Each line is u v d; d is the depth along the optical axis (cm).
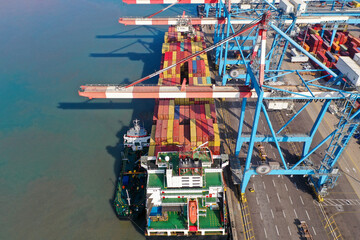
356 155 7406
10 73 11581
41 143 8350
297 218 5975
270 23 5838
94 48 13412
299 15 8888
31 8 18138
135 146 7700
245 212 6122
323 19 9794
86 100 10088
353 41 11831
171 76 8950
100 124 8962
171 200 5822
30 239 6022
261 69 5297
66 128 8850
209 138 6731
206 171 6000
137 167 7294
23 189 7075
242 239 5619
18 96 10288
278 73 10012
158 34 14700
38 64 12194
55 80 11144
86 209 6569
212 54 12062
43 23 16075
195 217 5562
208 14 15662
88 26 15688
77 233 6097
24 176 7400
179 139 6800
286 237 5631
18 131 8800
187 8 17738
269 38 13588
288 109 8881
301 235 5659
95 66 11944
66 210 6562
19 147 8238
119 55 12756
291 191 6544
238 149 7144
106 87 6506
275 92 5828
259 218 5994
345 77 5681
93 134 8594
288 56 11838
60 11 17688
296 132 8125
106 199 6781
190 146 6788
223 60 10119
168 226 5612
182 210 5797
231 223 5847
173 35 11694
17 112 9550
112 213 6469
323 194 6253
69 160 7800
